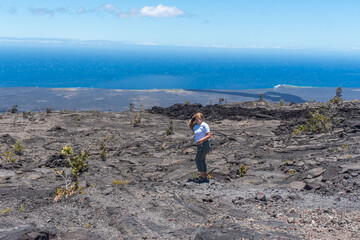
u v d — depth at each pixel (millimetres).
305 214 6262
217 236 4727
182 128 28000
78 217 5922
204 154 9742
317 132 18922
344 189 8023
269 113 32688
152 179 11570
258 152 15609
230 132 24109
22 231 4469
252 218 6066
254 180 9898
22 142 20406
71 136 23469
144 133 25375
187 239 4918
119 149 19219
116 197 7258
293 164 11688
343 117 22125
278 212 6492
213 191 8539
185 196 7570
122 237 4969
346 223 5551
